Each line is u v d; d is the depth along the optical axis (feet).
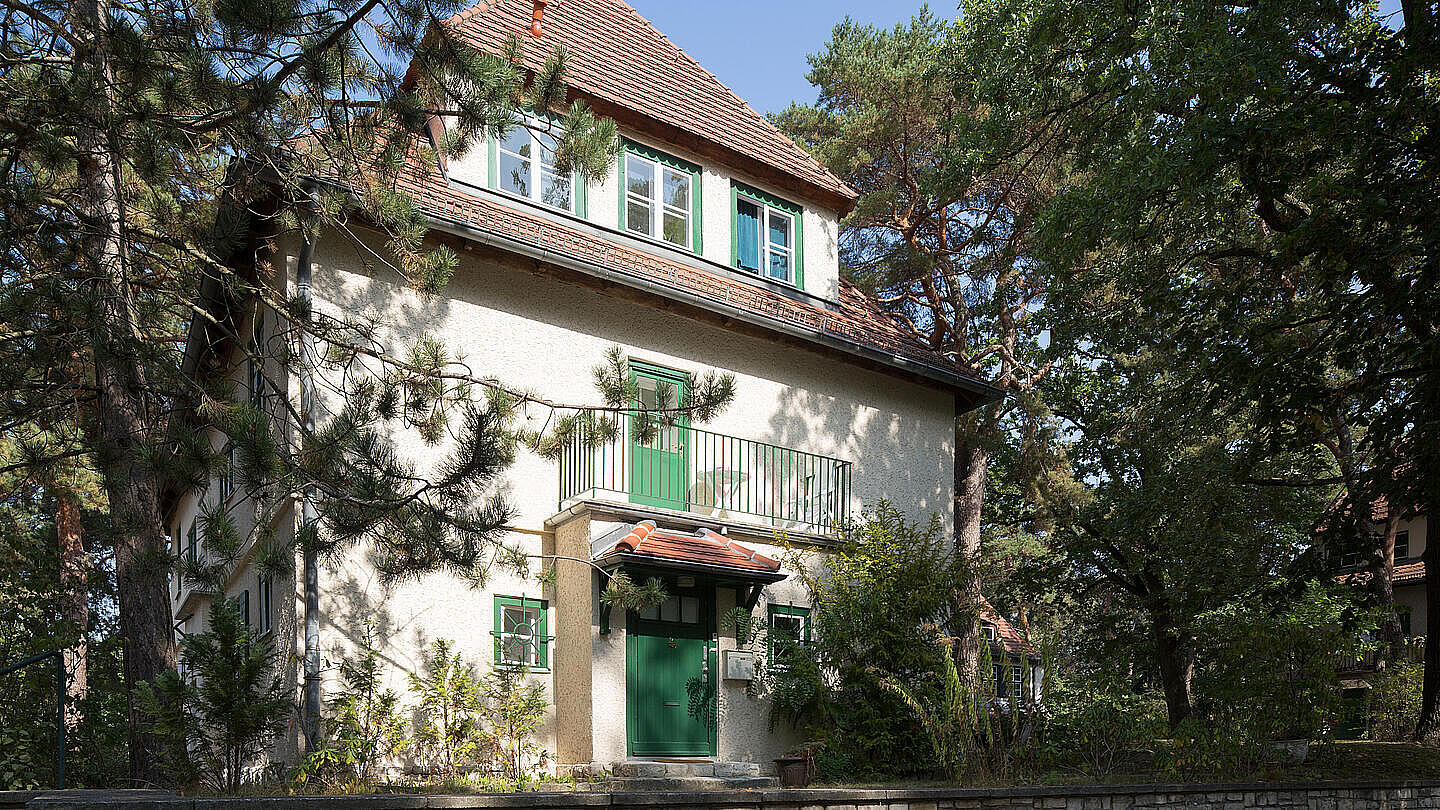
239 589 52.19
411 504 30.19
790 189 59.31
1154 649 75.10
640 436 34.71
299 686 37.47
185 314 47.80
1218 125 43.62
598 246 49.19
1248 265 55.52
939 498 61.52
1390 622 84.23
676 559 43.14
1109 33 53.11
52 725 44.16
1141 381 67.92
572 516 44.78
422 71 30.63
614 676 42.83
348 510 29.43
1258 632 44.93
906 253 79.20
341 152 33.91
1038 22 53.26
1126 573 72.69
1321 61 44.06
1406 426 44.68
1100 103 54.95
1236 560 62.90
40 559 54.24
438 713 40.19
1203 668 70.74
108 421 39.24
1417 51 41.65
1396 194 42.06
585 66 54.19
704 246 54.54
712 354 53.11
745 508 51.85
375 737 37.11
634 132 53.16
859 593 47.44
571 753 42.88
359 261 43.29
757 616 48.88
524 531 45.21
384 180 35.55
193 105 31.01
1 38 39.55
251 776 35.42
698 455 51.03
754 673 47.55
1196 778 42.29
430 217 41.86
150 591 39.55
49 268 37.88
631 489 47.96
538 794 26.37
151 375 34.83
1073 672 79.00
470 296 45.83
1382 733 65.57
